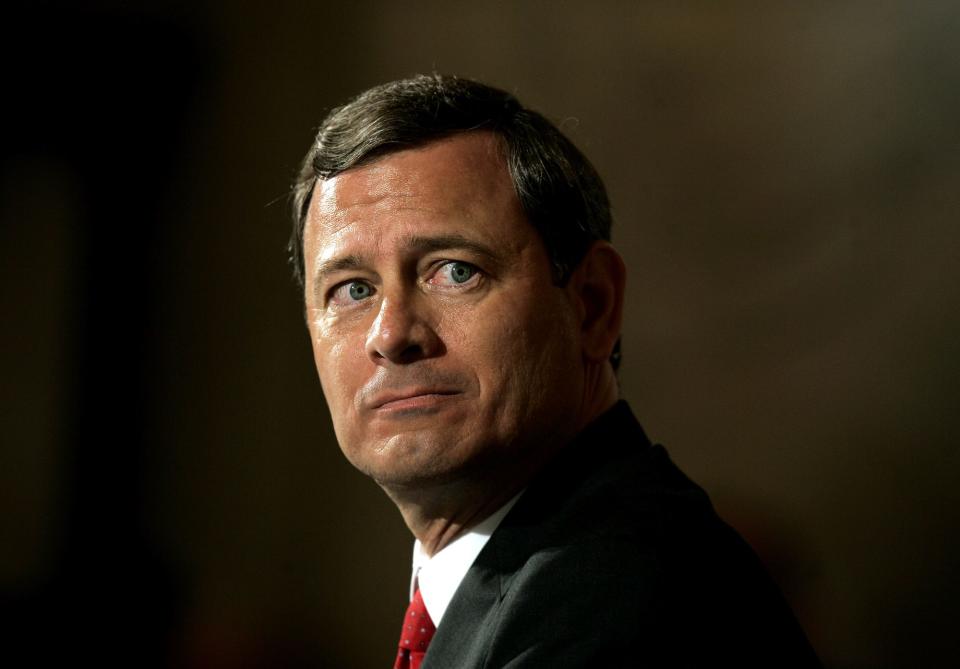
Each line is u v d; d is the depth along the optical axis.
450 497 5.02
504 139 4.91
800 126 19.84
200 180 20.62
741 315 19.77
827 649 18.73
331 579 19.30
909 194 19.42
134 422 20.33
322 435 19.80
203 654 19.08
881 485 19.08
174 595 19.56
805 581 18.88
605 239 5.44
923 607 18.62
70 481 20.16
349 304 4.97
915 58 19.53
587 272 5.21
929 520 18.81
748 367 19.70
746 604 4.48
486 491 5.00
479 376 4.74
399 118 4.83
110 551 19.92
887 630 18.69
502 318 4.75
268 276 20.33
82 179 20.42
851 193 19.61
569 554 4.42
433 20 20.28
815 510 19.25
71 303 20.47
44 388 20.39
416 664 5.07
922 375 19.11
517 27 20.14
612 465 4.97
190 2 20.30
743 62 20.02
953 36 19.36
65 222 20.47
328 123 5.07
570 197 5.05
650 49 20.11
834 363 19.47
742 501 19.34
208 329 20.39
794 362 19.59
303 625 19.17
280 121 20.52
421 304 4.77
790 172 19.81
